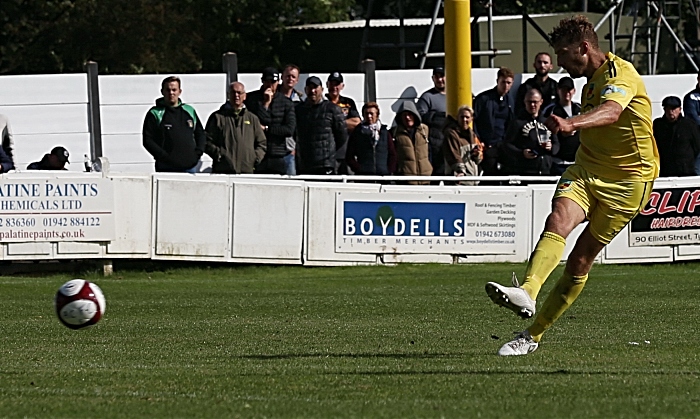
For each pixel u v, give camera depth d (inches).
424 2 4982.8
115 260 2218.3
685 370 898.1
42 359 1038.4
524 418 665.6
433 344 1149.7
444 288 1909.4
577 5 4948.3
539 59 2362.2
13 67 4643.2
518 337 1027.9
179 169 2246.6
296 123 2297.0
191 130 2256.4
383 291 1875.0
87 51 4630.9
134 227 2127.2
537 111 2304.4
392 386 807.1
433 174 2436.0
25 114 2583.7
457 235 2240.4
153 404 732.7
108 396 771.4
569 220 943.7
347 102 2468.0
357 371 904.9
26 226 2082.9
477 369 910.4
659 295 1765.5
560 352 1043.3
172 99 2249.0
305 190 2194.9
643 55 4040.4
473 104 2452.0
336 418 670.5
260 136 2269.9
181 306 1652.3
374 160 2293.3
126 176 2121.1
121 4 4598.9
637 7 3821.4
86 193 2103.8
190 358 1035.3
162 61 4621.1
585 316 1461.6
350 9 5669.3
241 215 2169.0
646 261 2292.1
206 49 4692.4
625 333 1251.2
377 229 2218.3
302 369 923.4
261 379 855.1
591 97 948.6
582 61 946.7
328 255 2208.4
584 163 962.1
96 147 2608.3
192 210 2146.9
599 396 749.3
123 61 4608.8
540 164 2295.8
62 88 2591.0
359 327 1354.6
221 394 777.6
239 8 4672.7
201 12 4680.1
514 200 2249.0
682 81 2780.5
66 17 4665.4
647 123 940.0
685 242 2305.6
